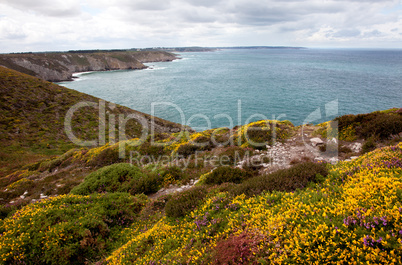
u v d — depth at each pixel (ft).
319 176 22.85
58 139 135.85
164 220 26.68
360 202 14.26
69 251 23.82
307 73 529.86
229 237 16.79
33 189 56.44
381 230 11.50
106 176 47.32
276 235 14.57
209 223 20.63
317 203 16.33
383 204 13.33
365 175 18.34
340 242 11.96
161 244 21.27
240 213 19.67
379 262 10.39
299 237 13.46
